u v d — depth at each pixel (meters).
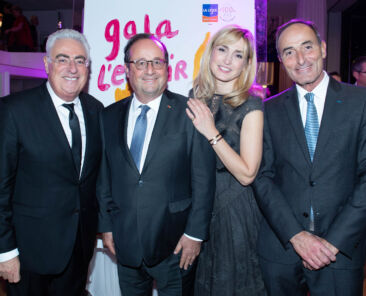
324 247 1.34
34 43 5.95
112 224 1.55
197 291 1.65
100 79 2.06
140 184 1.45
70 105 1.49
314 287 1.45
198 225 1.48
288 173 1.48
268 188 1.50
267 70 2.07
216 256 1.56
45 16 8.05
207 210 1.49
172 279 1.55
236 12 1.93
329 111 1.40
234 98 1.52
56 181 1.45
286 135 1.48
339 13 6.95
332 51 7.02
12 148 1.39
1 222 1.38
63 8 7.95
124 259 1.50
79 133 1.50
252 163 1.45
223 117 1.54
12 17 5.28
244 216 1.55
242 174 1.44
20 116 1.40
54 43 1.43
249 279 1.57
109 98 2.05
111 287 2.17
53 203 1.45
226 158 1.43
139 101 1.54
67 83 1.43
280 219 1.44
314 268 1.37
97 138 1.59
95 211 1.63
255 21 1.95
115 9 2.04
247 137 1.47
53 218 1.45
